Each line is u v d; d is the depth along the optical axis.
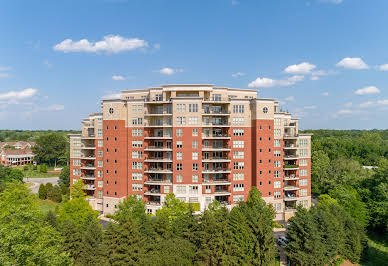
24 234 28.86
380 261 55.97
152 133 72.38
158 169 69.94
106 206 71.94
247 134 71.06
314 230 47.59
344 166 93.25
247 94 76.25
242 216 47.28
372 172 93.38
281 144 72.12
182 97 67.75
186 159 67.62
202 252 41.88
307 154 76.31
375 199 70.50
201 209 67.69
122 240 41.59
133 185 71.25
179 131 67.94
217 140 72.50
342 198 71.19
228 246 43.44
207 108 71.69
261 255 45.31
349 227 56.06
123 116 71.25
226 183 68.81
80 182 63.56
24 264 27.17
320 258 46.84
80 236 43.44
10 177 107.50
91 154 79.88
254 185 70.06
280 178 72.06
